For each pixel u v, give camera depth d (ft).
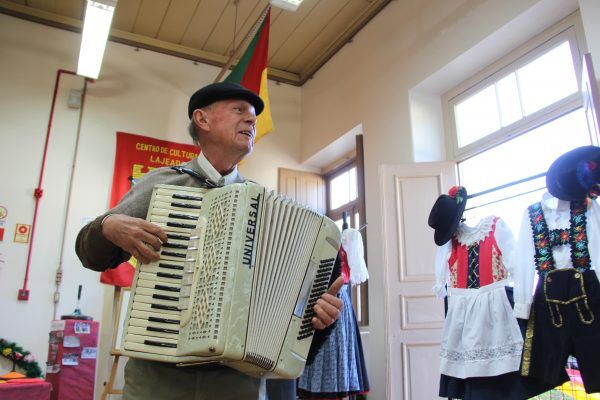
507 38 12.26
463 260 8.83
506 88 12.75
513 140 12.34
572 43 11.07
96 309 15.92
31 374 14.43
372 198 15.81
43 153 16.65
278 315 4.21
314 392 11.00
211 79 20.06
